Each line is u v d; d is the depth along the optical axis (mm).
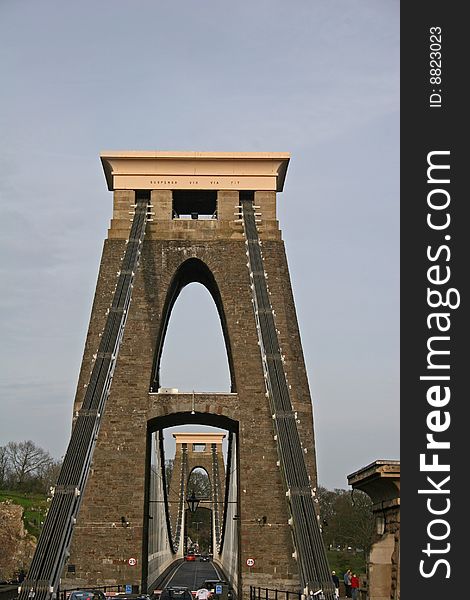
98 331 54500
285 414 40656
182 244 56844
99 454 51781
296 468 38062
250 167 58219
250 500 51719
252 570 50500
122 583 49656
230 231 57219
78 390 52875
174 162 58000
